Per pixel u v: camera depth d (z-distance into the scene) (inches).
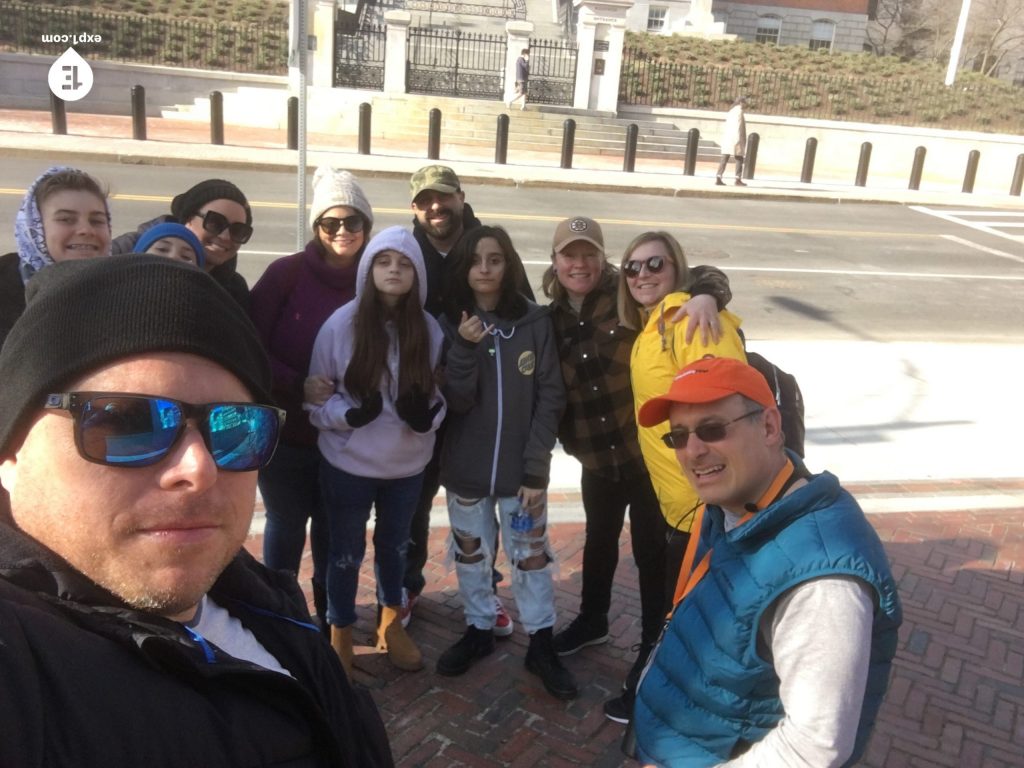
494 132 805.9
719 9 1401.3
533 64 944.3
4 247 353.7
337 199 128.7
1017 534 194.4
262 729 42.3
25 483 40.2
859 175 783.7
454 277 128.5
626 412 129.6
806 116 981.8
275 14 925.8
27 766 32.4
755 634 67.7
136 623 39.7
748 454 72.4
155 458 39.9
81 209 111.3
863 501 205.5
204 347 41.8
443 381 125.9
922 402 273.4
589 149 836.0
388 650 138.9
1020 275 490.0
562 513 193.3
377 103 808.9
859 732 68.4
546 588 135.8
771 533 68.9
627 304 125.1
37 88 792.9
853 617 63.2
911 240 568.7
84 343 39.8
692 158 749.3
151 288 41.3
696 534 85.7
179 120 799.7
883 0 1638.8
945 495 211.0
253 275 351.3
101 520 39.6
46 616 36.7
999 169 935.7
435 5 1117.7
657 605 132.0
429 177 151.6
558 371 130.3
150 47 855.1
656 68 944.3
